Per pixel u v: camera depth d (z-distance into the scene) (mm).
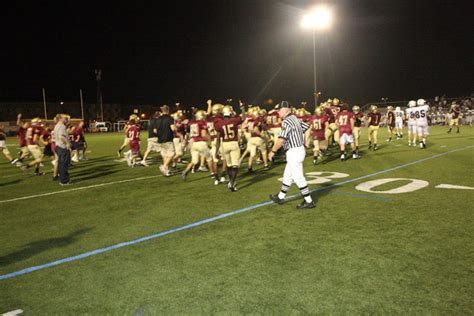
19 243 5273
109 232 5609
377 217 5801
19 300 3623
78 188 9305
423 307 3227
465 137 20141
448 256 4230
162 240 5156
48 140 13008
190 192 8328
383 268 3986
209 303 3439
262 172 10945
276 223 5715
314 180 9156
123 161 15055
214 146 9539
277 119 14078
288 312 3240
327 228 5371
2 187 9789
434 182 8281
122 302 3516
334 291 3551
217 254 4566
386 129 33031
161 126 10469
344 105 12828
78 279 4039
